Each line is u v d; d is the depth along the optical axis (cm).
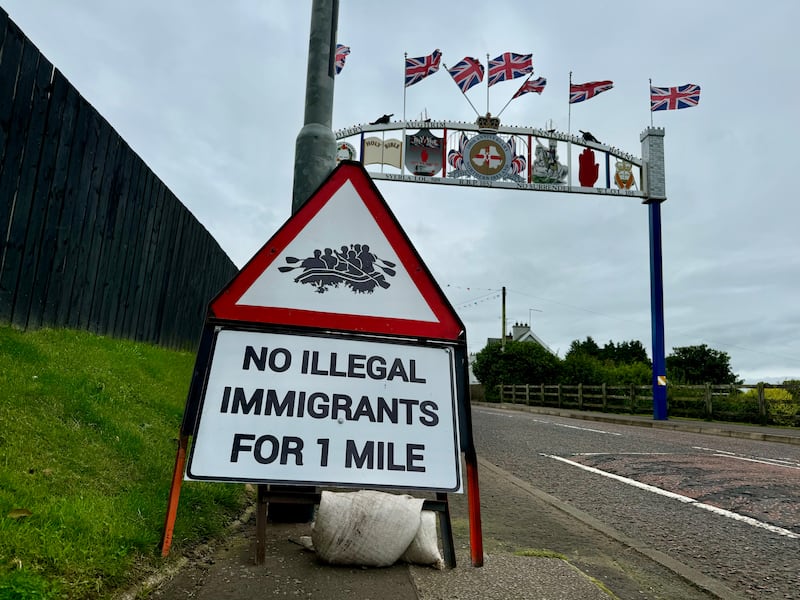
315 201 316
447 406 300
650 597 316
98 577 237
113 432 398
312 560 303
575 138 1781
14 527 238
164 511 320
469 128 1727
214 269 1201
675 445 1022
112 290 730
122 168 720
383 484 280
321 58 429
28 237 548
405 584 279
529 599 274
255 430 276
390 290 312
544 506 523
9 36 499
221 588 264
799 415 1413
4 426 333
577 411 2308
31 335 537
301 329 298
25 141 532
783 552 402
